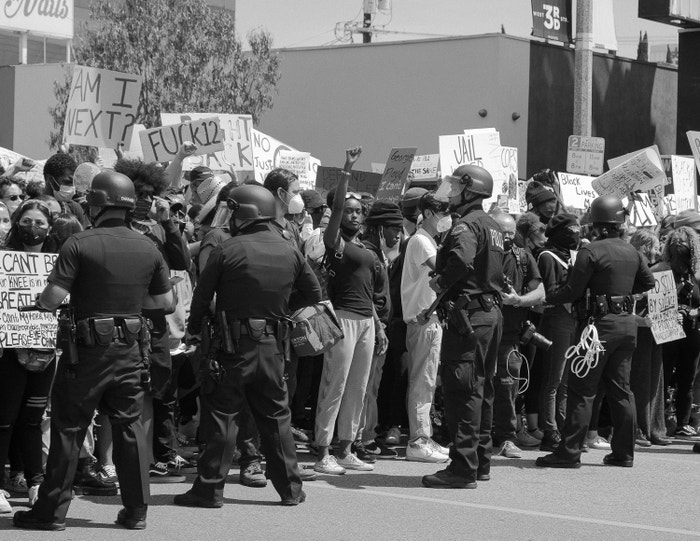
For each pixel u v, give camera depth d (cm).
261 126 3619
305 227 1098
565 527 767
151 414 820
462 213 898
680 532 763
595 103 3244
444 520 775
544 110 3219
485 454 922
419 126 3259
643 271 998
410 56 3275
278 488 802
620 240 995
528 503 842
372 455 1021
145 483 719
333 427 938
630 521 794
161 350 814
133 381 713
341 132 3412
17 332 746
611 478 955
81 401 699
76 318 700
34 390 772
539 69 3198
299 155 1392
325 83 3444
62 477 703
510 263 1024
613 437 1016
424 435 1016
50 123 3981
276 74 3684
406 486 894
